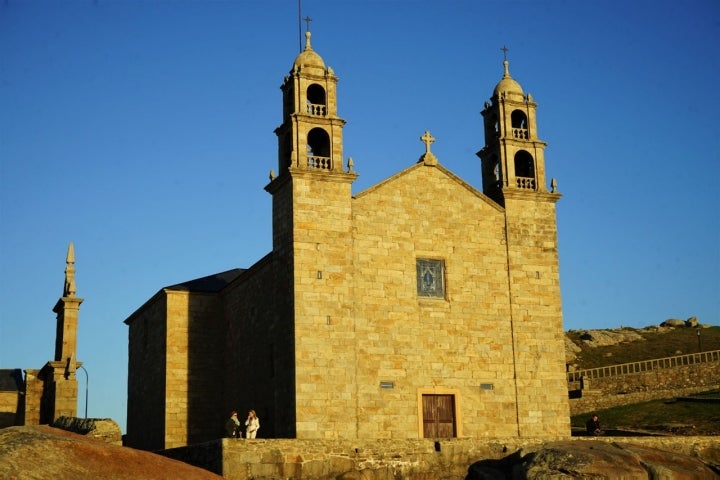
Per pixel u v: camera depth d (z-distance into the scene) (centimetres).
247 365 5706
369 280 5088
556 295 5544
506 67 5966
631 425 6425
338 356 4900
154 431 6247
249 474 3922
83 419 4716
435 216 5347
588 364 10250
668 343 11069
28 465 3192
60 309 6125
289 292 4950
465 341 5244
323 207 5066
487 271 5412
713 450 4844
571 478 3959
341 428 4816
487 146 5844
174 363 6097
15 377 6544
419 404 5034
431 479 4266
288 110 5303
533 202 5644
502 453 4438
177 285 6481
